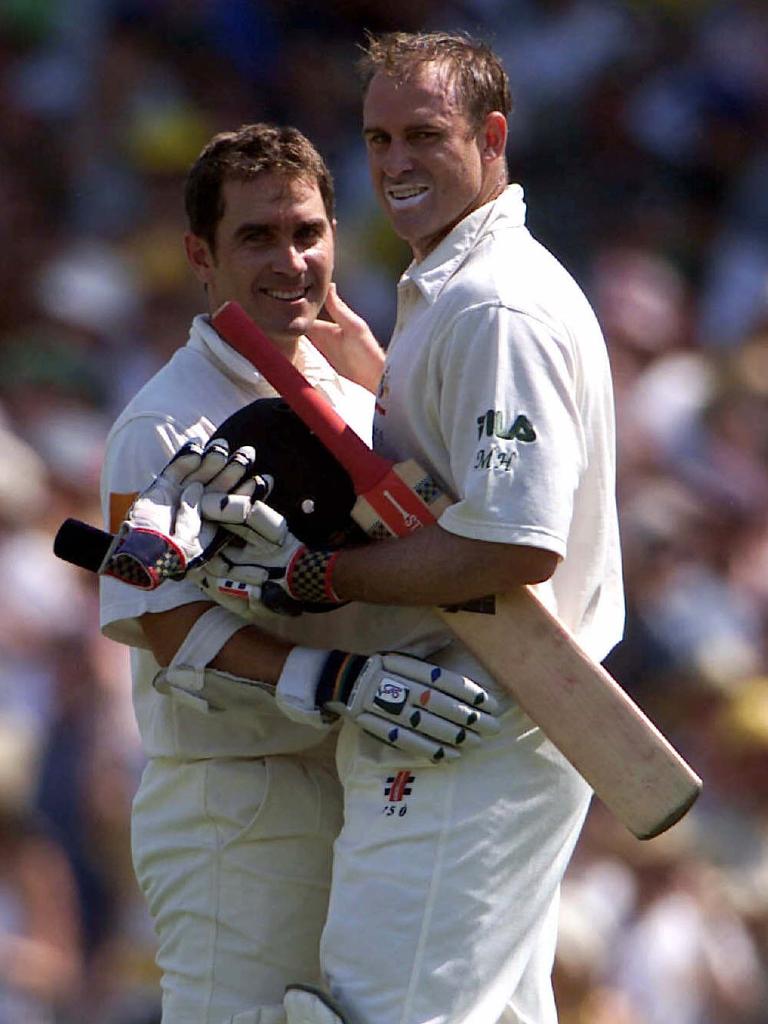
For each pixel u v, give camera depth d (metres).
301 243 13.28
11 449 24.66
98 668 22.59
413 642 12.05
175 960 13.03
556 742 11.35
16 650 22.17
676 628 25.59
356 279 29.36
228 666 12.00
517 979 11.77
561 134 32.53
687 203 32.34
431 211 11.90
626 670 25.34
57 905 20.69
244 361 13.01
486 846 11.47
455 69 11.85
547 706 11.36
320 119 31.94
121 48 31.33
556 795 11.74
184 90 31.41
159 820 13.14
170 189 30.27
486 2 33.34
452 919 11.39
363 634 12.29
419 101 11.76
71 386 26.95
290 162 13.18
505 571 11.09
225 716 12.84
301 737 12.88
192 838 12.94
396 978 11.36
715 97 32.91
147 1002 21.12
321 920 12.91
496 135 12.09
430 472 11.72
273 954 12.80
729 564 26.86
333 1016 11.30
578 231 31.81
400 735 11.36
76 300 28.05
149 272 28.91
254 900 12.80
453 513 11.13
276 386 11.70
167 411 12.86
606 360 12.05
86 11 31.62
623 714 11.30
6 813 20.66
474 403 11.26
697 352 30.16
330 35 32.78
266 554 11.50
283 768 12.90
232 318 11.74
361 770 11.80
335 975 11.59
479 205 12.01
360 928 11.51
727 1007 22.38
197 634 12.09
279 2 32.50
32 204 29.48
